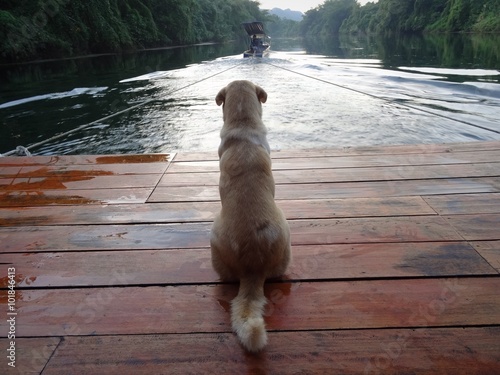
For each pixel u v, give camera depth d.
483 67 15.20
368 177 3.60
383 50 29.83
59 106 10.09
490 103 8.79
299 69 17.88
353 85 12.30
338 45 43.88
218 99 2.77
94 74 17.11
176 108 9.54
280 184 3.51
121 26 30.89
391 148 4.34
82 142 6.81
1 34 20.48
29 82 14.64
